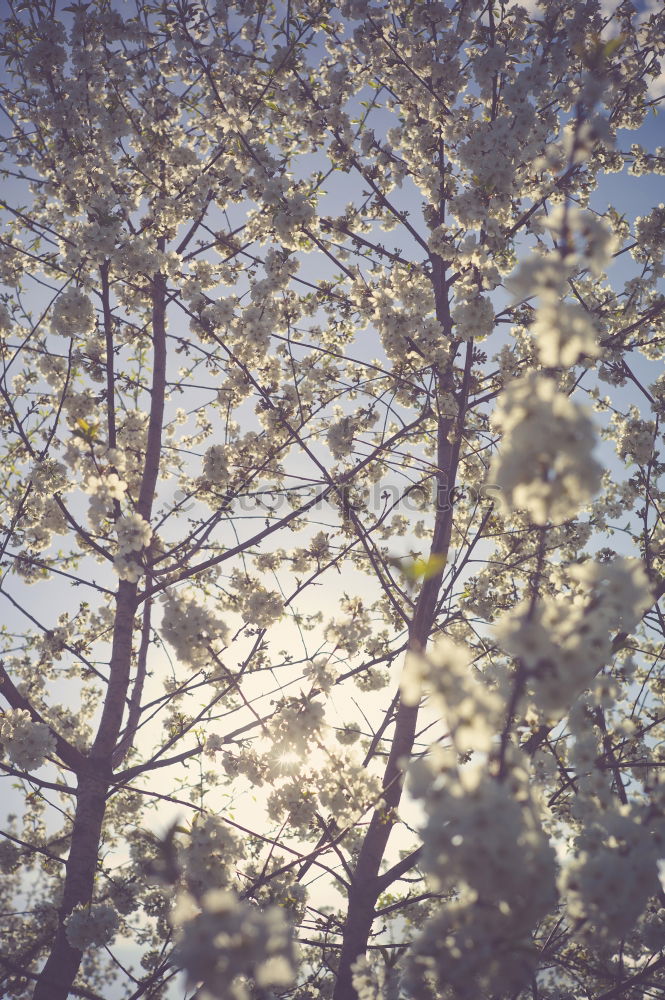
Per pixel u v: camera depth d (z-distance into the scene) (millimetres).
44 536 7648
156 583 7141
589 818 2639
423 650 5215
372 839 5508
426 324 6133
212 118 7914
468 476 7121
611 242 2178
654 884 2367
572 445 1946
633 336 6988
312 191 7508
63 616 8695
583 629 2139
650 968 4070
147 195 8125
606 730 4301
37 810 8469
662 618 4875
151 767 5984
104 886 7516
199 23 7656
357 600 6984
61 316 6297
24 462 7512
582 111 2566
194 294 7500
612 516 7422
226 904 2113
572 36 6629
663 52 6652
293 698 5074
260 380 8023
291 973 2158
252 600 6430
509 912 2113
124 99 7719
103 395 6531
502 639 2160
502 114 6992
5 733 5699
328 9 7672
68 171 7105
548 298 2064
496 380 6789
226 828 4008
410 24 7492
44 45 6832
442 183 7258
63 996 5574
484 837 1932
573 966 4520
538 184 6836
